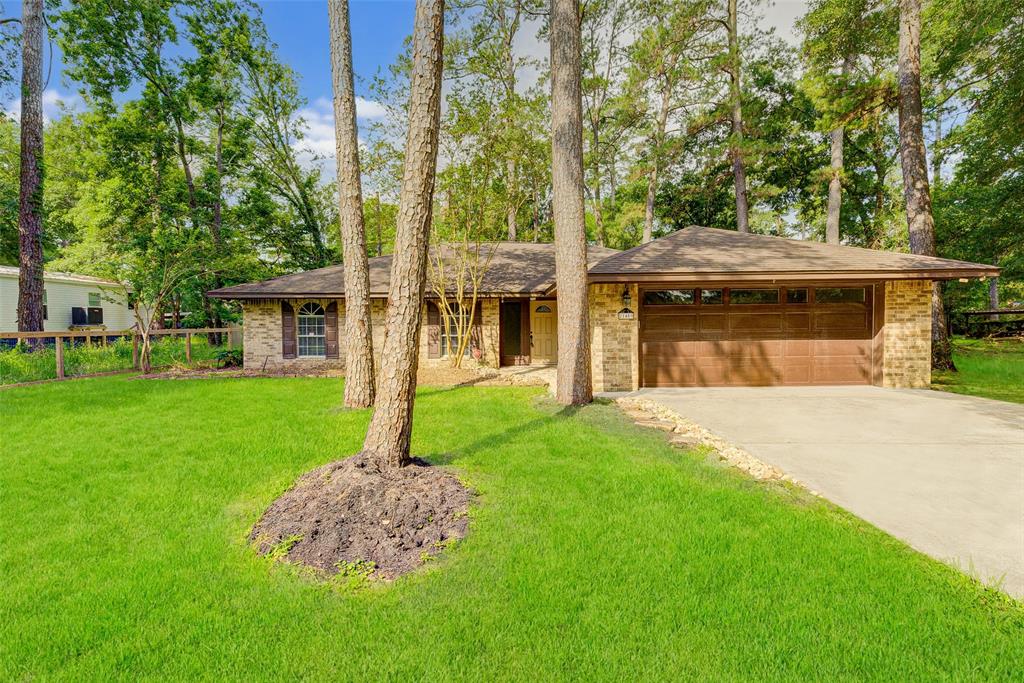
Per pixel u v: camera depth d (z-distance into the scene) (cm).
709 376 1033
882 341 997
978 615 247
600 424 671
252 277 2027
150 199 1917
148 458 518
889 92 1352
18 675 214
